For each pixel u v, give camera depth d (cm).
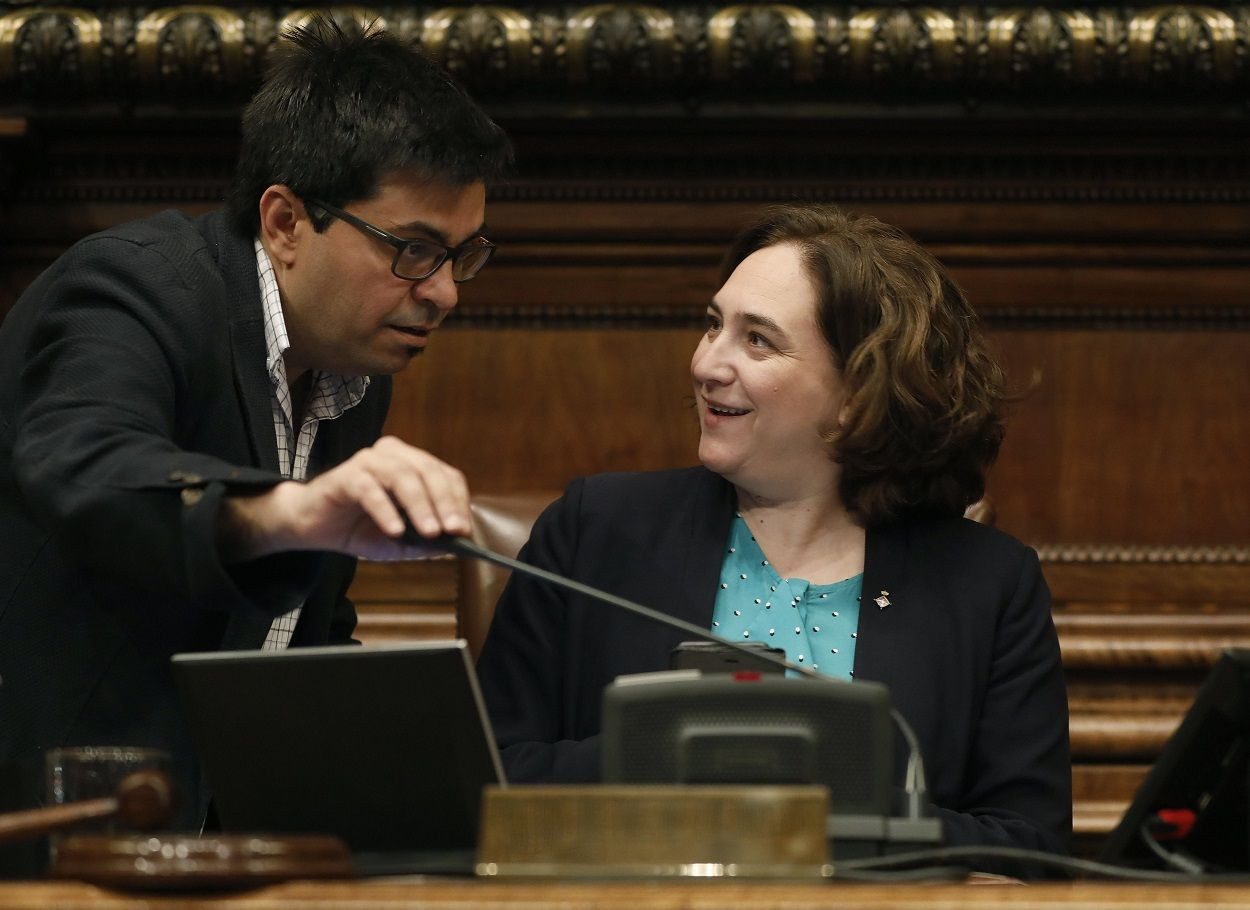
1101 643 1090
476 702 483
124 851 393
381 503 505
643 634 750
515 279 1135
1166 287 1143
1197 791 518
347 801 500
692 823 419
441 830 495
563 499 816
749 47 1054
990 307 1141
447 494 511
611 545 782
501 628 779
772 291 760
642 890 382
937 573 764
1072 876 680
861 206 1134
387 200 711
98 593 688
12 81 1059
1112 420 1134
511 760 689
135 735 684
